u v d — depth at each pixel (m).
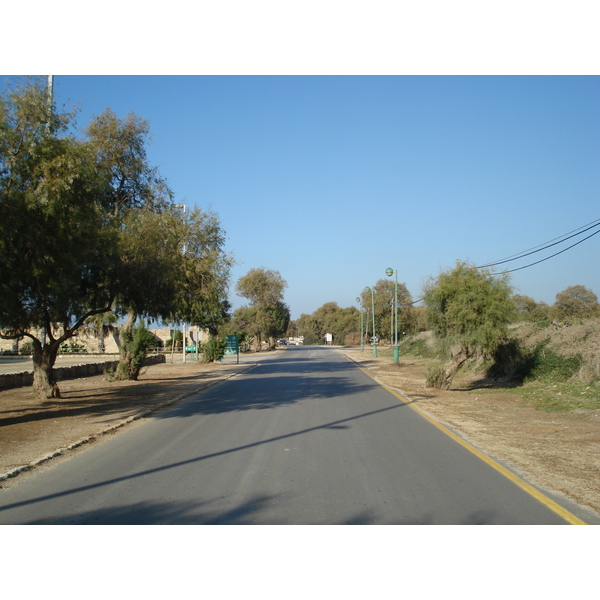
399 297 84.69
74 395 19.16
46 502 6.53
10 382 22.22
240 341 70.31
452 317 20.75
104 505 6.38
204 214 27.66
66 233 11.62
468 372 27.75
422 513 6.07
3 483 7.42
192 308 28.56
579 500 6.59
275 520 5.84
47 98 11.91
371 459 8.80
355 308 132.38
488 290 20.06
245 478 7.54
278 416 13.89
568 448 9.85
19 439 10.59
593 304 50.84
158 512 6.11
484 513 6.08
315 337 146.62
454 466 8.32
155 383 24.16
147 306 16.67
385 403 16.86
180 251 25.66
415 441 10.47
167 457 9.01
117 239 15.10
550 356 21.95
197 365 39.66
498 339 19.83
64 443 10.13
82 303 16.05
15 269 11.04
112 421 12.92
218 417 13.81
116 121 22.12
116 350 62.69
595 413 14.07
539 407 15.64
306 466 8.27
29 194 10.55
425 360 41.94
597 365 18.62
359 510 6.15
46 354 17.95
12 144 10.91
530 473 7.91
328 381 25.36
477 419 13.55
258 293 77.44
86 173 11.42
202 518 5.91
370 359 47.81
